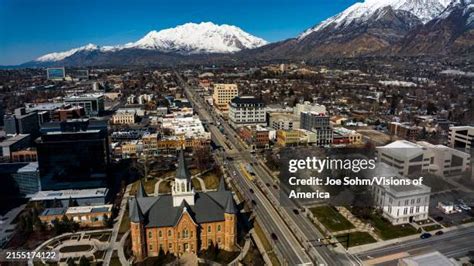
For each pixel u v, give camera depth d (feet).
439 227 508.12
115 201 622.54
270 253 456.45
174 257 442.91
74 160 629.51
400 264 374.43
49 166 625.00
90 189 636.89
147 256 446.19
